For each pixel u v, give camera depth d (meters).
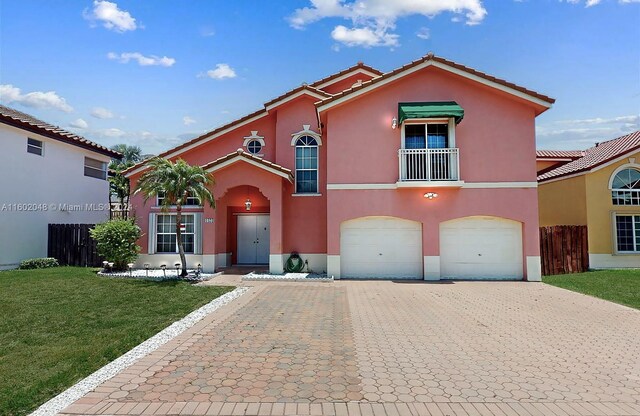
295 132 18.50
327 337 7.89
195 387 5.48
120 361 6.53
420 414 4.75
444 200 15.95
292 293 12.70
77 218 21.66
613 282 15.02
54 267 17.66
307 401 5.06
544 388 5.54
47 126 20.84
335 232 16.16
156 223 18.02
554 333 8.31
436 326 8.80
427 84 16.30
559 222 21.88
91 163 23.31
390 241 16.33
